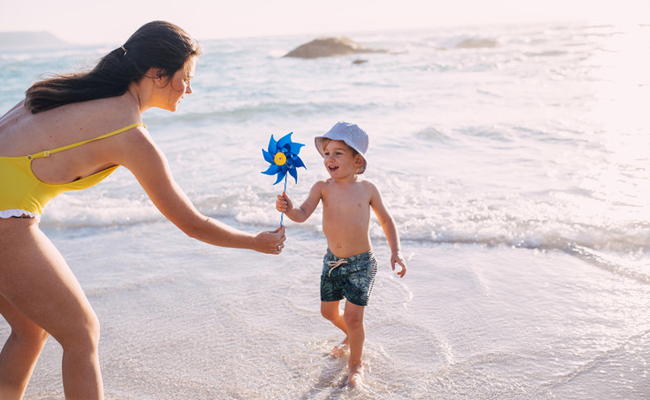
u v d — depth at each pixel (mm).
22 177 2033
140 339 3348
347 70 23453
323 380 2873
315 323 3482
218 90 17047
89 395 2191
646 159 6746
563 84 14727
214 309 3703
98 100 2119
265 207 5766
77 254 4844
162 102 2332
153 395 2781
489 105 11688
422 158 7383
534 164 6832
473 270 4129
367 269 3023
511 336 3195
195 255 4723
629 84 13875
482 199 5605
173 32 2254
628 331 3188
